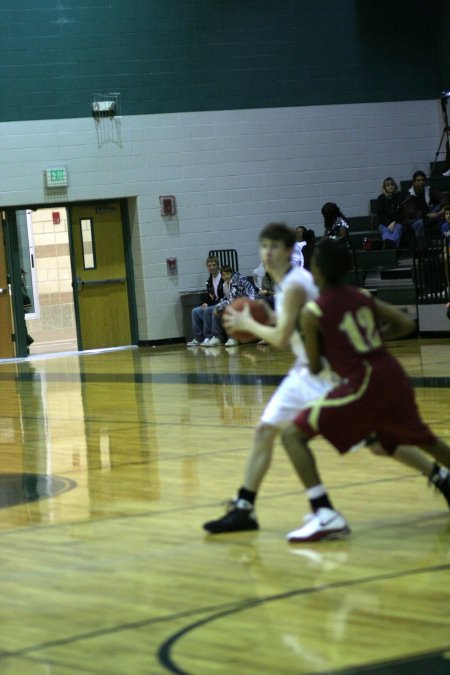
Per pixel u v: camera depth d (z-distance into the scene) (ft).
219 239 76.02
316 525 19.98
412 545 19.27
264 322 20.59
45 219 86.17
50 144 71.87
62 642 15.12
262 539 20.44
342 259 19.43
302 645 14.33
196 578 17.99
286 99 77.46
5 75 70.90
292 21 77.66
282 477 26.37
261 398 42.27
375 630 14.73
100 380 54.65
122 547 20.58
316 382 20.13
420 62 80.74
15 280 72.38
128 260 75.15
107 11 73.26
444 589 16.44
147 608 16.48
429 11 80.84
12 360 71.92
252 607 16.16
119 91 73.51
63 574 18.89
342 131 78.79
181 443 33.12
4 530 22.77
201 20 75.51
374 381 19.25
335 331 19.27
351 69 79.05
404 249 71.87
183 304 74.90
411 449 20.80
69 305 86.99
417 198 72.79
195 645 14.60
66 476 28.96
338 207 73.56
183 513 23.32
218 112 75.87
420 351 55.98
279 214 77.36
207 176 75.66
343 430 19.34
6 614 16.69
